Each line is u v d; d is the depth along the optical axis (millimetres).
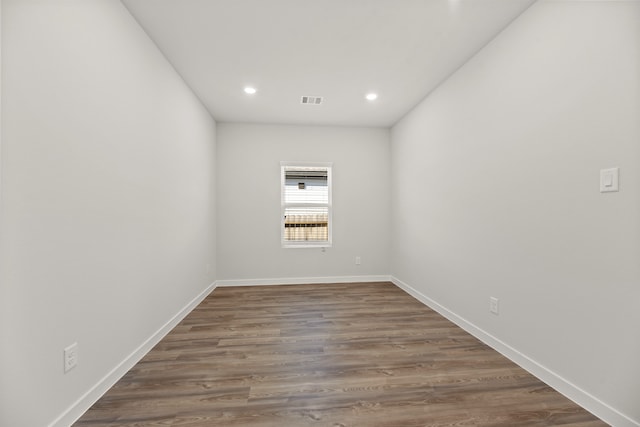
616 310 1396
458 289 2723
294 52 2486
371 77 2914
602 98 1449
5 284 1101
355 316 2967
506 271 2105
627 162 1345
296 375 1848
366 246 4598
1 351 1089
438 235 3100
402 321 2822
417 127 3625
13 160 1126
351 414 1481
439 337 2445
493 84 2250
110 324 1725
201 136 3520
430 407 1536
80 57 1484
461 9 1947
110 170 1725
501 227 2156
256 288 4152
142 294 2096
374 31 2205
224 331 2574
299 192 4598
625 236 1357
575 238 1592
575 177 1589
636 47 1312
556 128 1701
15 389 1140
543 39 1792
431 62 2637
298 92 3266
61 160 1359
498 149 2186
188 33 2203
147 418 1447
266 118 4133
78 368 1464
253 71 2795
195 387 1715
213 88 3139
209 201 3875
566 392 1632
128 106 1924
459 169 2703
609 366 1425
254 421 1428
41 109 1250
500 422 1425
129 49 1943
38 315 1235
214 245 4152
